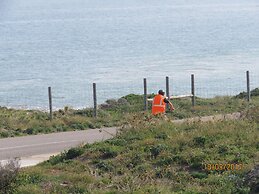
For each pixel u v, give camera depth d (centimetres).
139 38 18588
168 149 3031
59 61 13550
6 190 2666
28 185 2686
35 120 4947
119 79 10094
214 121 3550
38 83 10212
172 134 3328
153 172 2770
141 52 14725
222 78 9650
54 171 2955
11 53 15662
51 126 4694
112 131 4350
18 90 9388
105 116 5150
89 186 2647
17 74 11631
